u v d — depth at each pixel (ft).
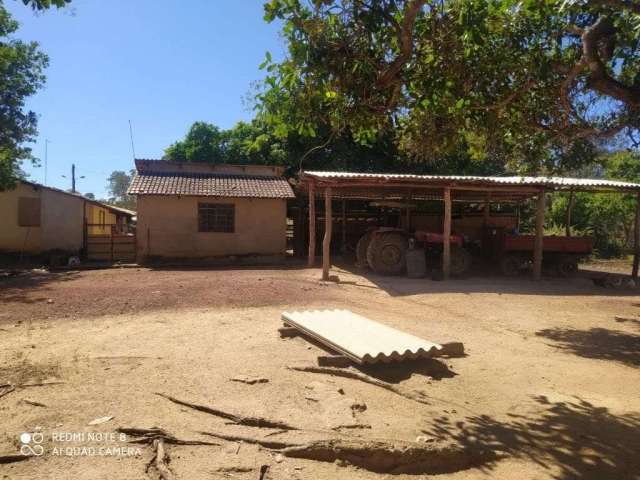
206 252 60.70
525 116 23.67
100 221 90.02
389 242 50.31
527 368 21.04
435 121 22.82
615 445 14.01
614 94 19.75
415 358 19.86
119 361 18.97
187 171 65.67
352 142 72.69
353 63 17.46
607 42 21.03
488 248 55.72
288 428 13.56
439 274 50.26
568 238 52.65
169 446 12.27
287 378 17.70
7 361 18.81
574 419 15.72
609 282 47.88
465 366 20.94
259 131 79.36
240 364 19.08
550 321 31.53
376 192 57.52
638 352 24.26
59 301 32.73
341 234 70.23
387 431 13.98
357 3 16.14
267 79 17.13
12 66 61.36
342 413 14.69
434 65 18.86
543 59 21.03
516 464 12.96
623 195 79.71
